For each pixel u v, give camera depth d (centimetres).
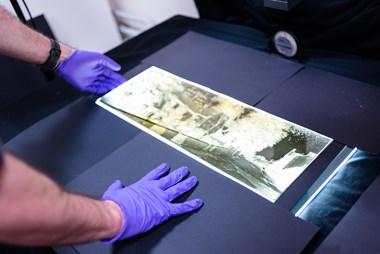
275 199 59
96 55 96
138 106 85
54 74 116
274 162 65
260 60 93
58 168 74
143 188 62
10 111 96
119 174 69
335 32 94
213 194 61
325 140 67
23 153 78
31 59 85
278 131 71
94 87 93
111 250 56
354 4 88
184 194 63
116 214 54
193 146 71
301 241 52
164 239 56
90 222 44
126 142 76
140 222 56
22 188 33
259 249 52
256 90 83
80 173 72
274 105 78
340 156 65
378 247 50
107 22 180
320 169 62
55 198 37
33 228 35
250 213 57
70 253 58
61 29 164
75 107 89
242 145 69
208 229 56
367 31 89
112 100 88
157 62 100
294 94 80
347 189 61
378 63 88
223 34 114
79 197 44
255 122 74
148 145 74
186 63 97
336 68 90
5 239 35
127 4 185
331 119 72
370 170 63
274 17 107
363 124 69
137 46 115
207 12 129
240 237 54
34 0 149
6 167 32
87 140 79
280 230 54
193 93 86
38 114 93
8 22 80
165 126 78
